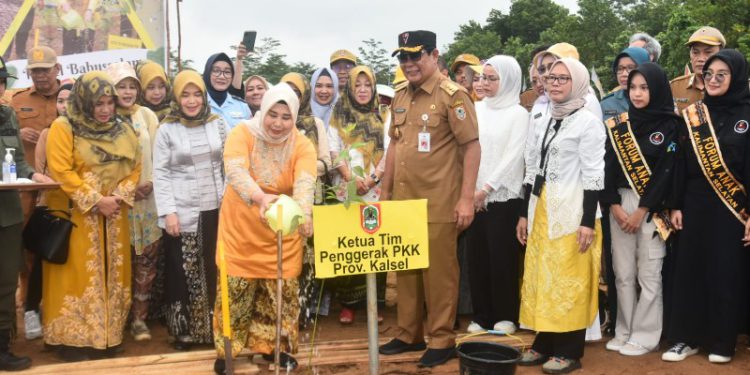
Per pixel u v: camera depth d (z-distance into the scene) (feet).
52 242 14.64
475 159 14.28
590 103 16.46
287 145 13.47
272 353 14.35
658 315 15.39
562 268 14.06
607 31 124.88
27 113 19.90
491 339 16.35
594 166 13.87
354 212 11.74
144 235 17.01
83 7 28.81
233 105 19.36
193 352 15.31
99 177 15.05
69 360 15.28
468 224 14.40
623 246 15.52
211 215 16.11
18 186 12.94
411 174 14.62
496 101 17.24
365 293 18.75
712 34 17.76
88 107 14.88
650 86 14.98
